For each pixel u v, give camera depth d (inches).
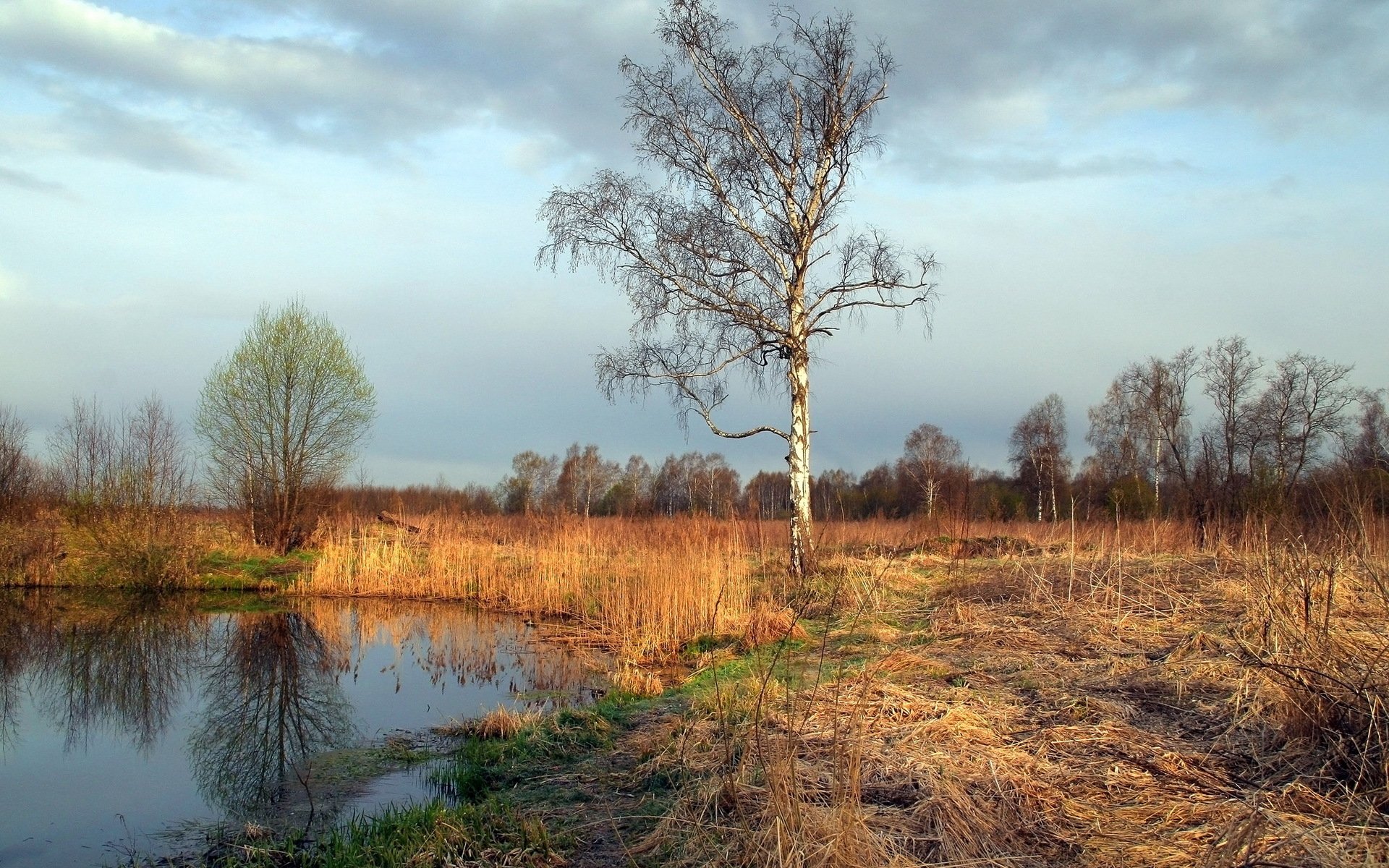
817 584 501.0
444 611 700.7
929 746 214.5
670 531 640.4
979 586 495.8
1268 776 190.5
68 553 900.0
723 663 392.8
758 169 596.1
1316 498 311.3
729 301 577.3
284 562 954.7
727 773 200.1
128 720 386.3
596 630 557.9
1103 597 423.8
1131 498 1091.9
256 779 291.6
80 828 249.9
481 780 260.2
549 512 877.2
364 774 288.8
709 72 596.1
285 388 1031.0
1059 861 160.4
